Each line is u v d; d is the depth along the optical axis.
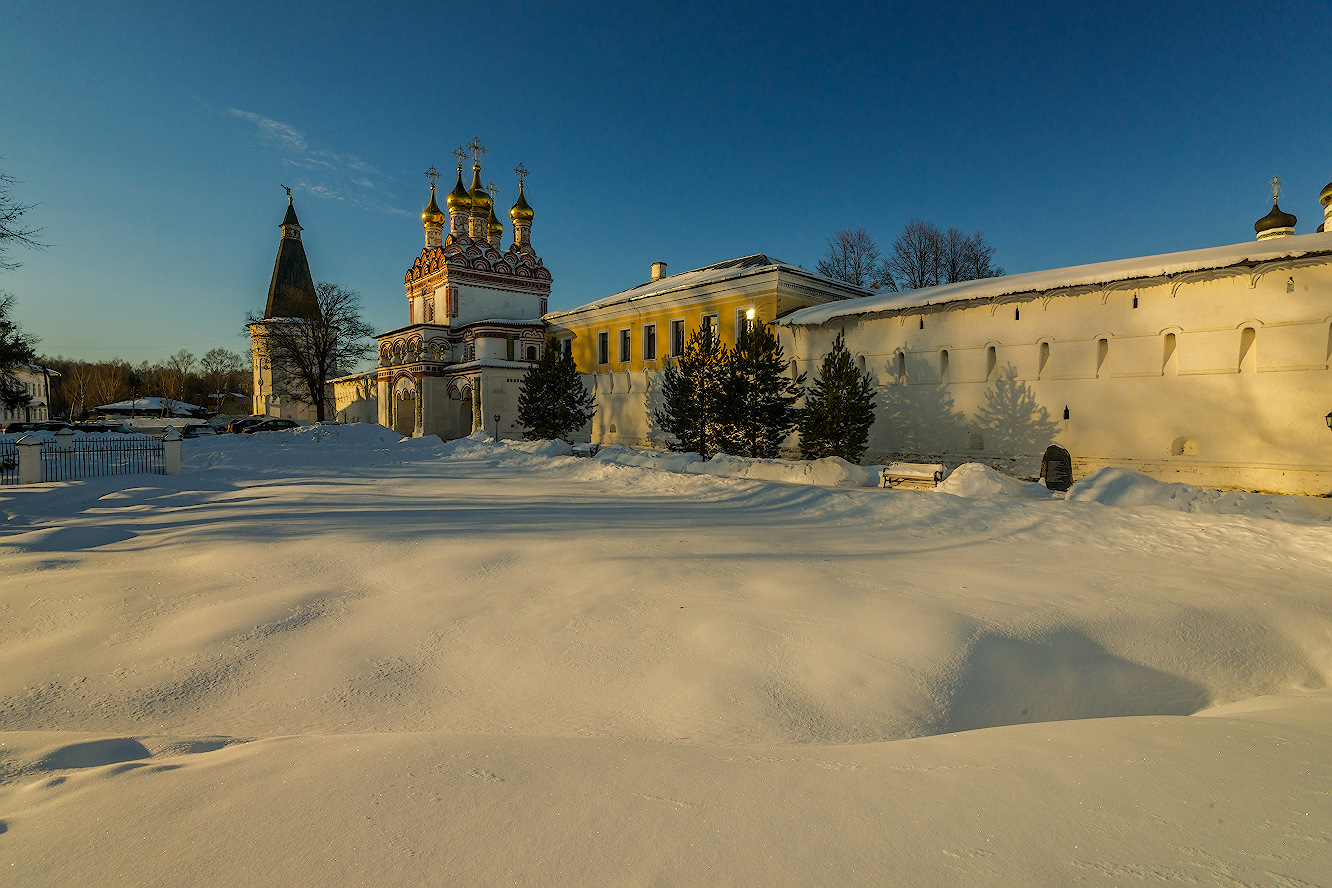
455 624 4.95
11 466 19.02
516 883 1.73
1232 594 6.09
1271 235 20.64
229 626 4.81
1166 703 4.63
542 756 2.62
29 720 3.40
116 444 28.36
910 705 3.79
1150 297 15.19
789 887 1.70
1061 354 16.64
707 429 22.05
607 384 30.72
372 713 3.57
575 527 9.45
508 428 39.97
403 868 1.80
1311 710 3.66
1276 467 13.45
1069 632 5.05
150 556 7.45
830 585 6.06
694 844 1.93
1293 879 1.75
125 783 2.38
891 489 14.34
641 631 4.77
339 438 34.06
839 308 21.52
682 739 3.29
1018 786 2.36
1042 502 10.63
